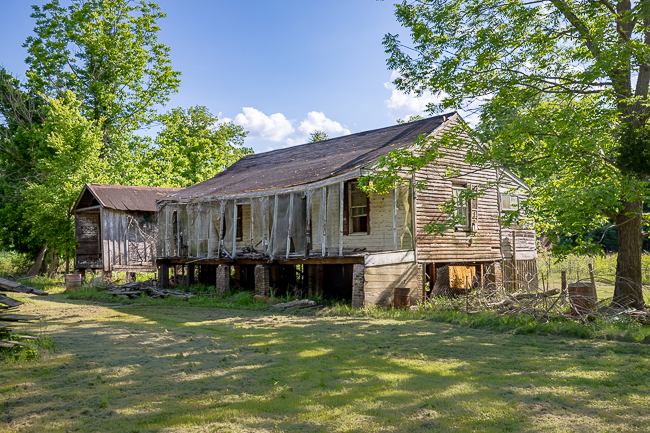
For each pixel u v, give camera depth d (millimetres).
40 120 37812
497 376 7160
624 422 5199
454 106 14992
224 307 16922
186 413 5590
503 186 20734
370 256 15234
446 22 14703
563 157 13281
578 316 11867
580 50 13781
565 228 12727
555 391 6340
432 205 17656
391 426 5133
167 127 45469
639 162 12305
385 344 9719
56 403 6027
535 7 13914
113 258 26062
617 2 14781
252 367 7781
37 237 31938
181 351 9148
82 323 13219
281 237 17953
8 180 35406
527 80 14250
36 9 38188
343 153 20375
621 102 13531
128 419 5410
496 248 20266
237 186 21172
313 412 5578
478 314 13125
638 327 11047
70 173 29125
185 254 22984
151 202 27641
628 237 13820
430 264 18359
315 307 15430
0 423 5340
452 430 5004
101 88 38000
